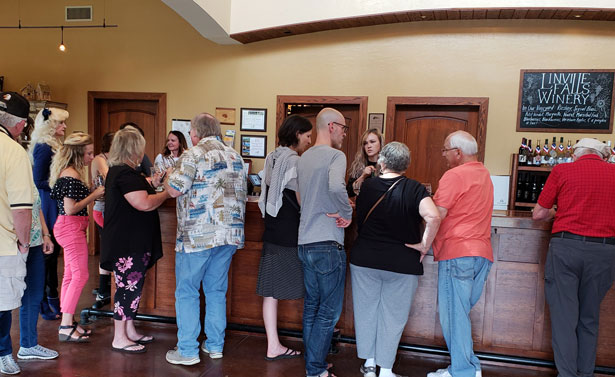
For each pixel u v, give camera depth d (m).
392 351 2.60
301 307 3.25
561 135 4.79
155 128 5.86
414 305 3.08
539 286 2.91
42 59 5.99
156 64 5.71
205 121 2.84
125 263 2.90
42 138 3.57
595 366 2.84
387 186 2.50
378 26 5.08
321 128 2.64
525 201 4.86
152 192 2.97
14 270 2.42
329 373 2.72
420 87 5.02
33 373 2.68
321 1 4.79
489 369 2.92
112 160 2.86
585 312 2.59
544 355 2.92
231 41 5.35
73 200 3.07
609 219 2.50
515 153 4.84
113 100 5.95
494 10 4.46
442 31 4.95
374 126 5.15
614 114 4.67
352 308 3.17
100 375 2.69
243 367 2.85
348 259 3.15
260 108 5.45
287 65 5.36
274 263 2.79
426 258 3.04
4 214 2.38
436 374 2.73
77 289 3.16
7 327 2.59
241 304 3.34
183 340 2.84
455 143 2.64
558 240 2.59
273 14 4.92
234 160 2.83
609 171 2.52
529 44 4.79
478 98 4.91
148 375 2.71
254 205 3.25
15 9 6.02
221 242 2.74
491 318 2.99
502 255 2.95
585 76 4.70
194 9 4.45
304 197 2.55
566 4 4.29
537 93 4.80
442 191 2.56
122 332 3.00
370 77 5.14
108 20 5.80
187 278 2.78
